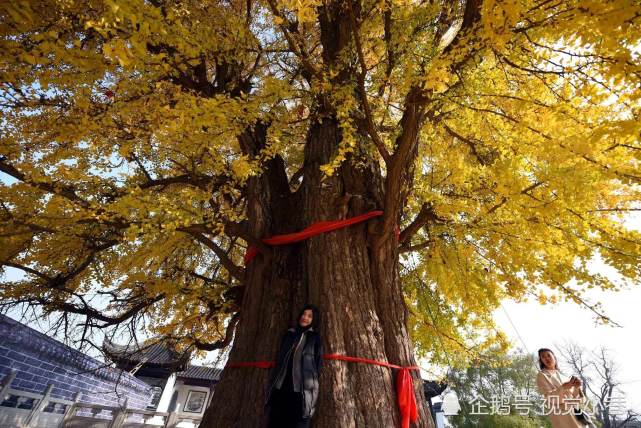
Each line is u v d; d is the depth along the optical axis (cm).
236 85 545
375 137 339
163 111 346
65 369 811
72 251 503
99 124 354
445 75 250
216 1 479
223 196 561
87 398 977
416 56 316
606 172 284
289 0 276
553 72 272
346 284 367
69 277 503
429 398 1156
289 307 390
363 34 422
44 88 289
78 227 375
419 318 621
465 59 279
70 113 383
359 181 449
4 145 360
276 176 540
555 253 363
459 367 684
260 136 530
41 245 475
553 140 310
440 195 404
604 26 189
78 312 554
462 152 502
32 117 385
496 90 359
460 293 525
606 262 333
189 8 401
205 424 340
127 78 352
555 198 306
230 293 516
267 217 471
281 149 434
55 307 531
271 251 436
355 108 409
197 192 392
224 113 341
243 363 363
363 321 351
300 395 281
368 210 418
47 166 423
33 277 509
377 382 317
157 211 325
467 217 437
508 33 222
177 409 1437
